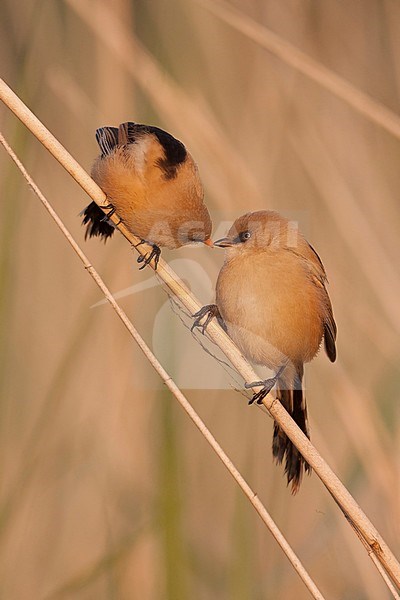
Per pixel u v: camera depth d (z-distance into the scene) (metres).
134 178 5.10
